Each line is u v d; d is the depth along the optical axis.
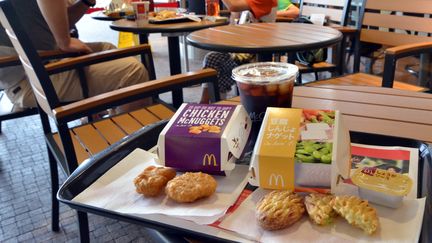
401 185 0.45
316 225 0.42
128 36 3.46
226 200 0.48
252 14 2.37
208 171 0.53
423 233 0.40
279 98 0.64
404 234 0.40
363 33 1.98
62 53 1.77
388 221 0.42
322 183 0.46
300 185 0.47
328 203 0.43
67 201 0.50
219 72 2.43
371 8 1.92
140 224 0.46
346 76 1.85
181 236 0.44
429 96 0.97
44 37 1.83
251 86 0.63
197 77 1.21
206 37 1.65
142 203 0.48
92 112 1.04
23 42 1.07
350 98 0.97
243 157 0.57
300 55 2.34
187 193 0.47
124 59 1.84
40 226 1.52
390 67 1.44
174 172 0.53
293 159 0.46
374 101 0.93
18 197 1.73
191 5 2.70
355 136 0.67
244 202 0.48
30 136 2.38
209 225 0.44
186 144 0.53
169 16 2.20
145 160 0.60
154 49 4.78
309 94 1.02
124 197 0.50
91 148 1.22
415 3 1.71
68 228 1.50
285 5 3.25
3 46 1.71
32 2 1.75
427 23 1.68
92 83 1.80
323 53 2.35
